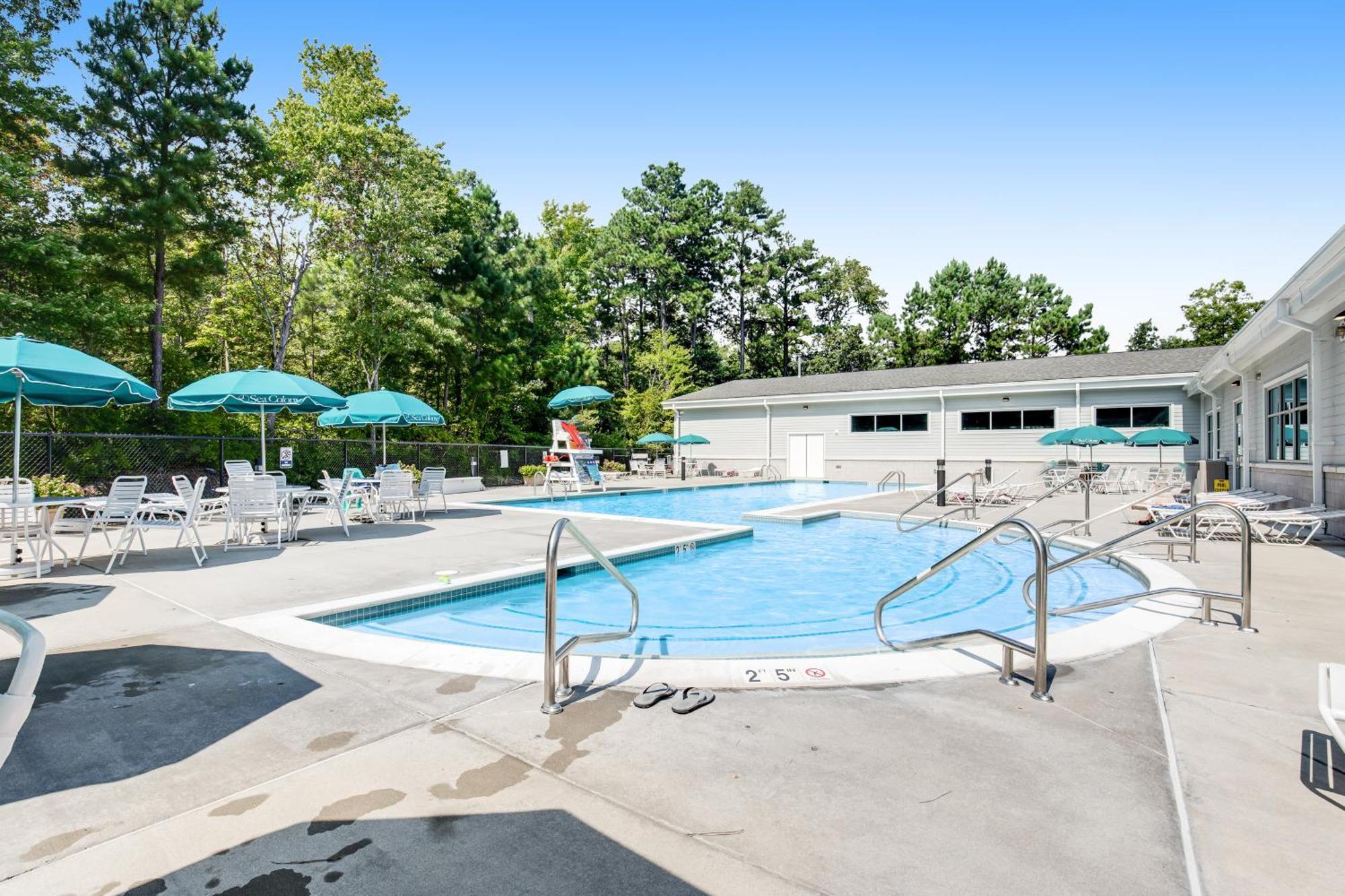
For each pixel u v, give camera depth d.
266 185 21.67
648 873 1.94
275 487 8.57
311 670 3.75
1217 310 38.34
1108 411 20.88
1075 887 1.86
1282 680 3.54
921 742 2.82
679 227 45.03
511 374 27.86
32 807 2.31
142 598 5.60
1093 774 2.53
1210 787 2.41
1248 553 4.53
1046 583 3.33
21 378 6.29
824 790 2.42
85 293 16.14
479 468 22.42
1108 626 4.61
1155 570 6.71
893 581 8.01
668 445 34.00
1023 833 2.14
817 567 8.80
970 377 23.83
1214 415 17.97
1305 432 10.77
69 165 16.66
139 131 17.69
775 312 48.47
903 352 47.34
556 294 32.31
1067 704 3.24
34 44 15.66
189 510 7.48
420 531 10.29
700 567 8.80
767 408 27.53
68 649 4.15
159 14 18.12
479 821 2.22
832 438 26.02
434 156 23.86
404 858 2.02
